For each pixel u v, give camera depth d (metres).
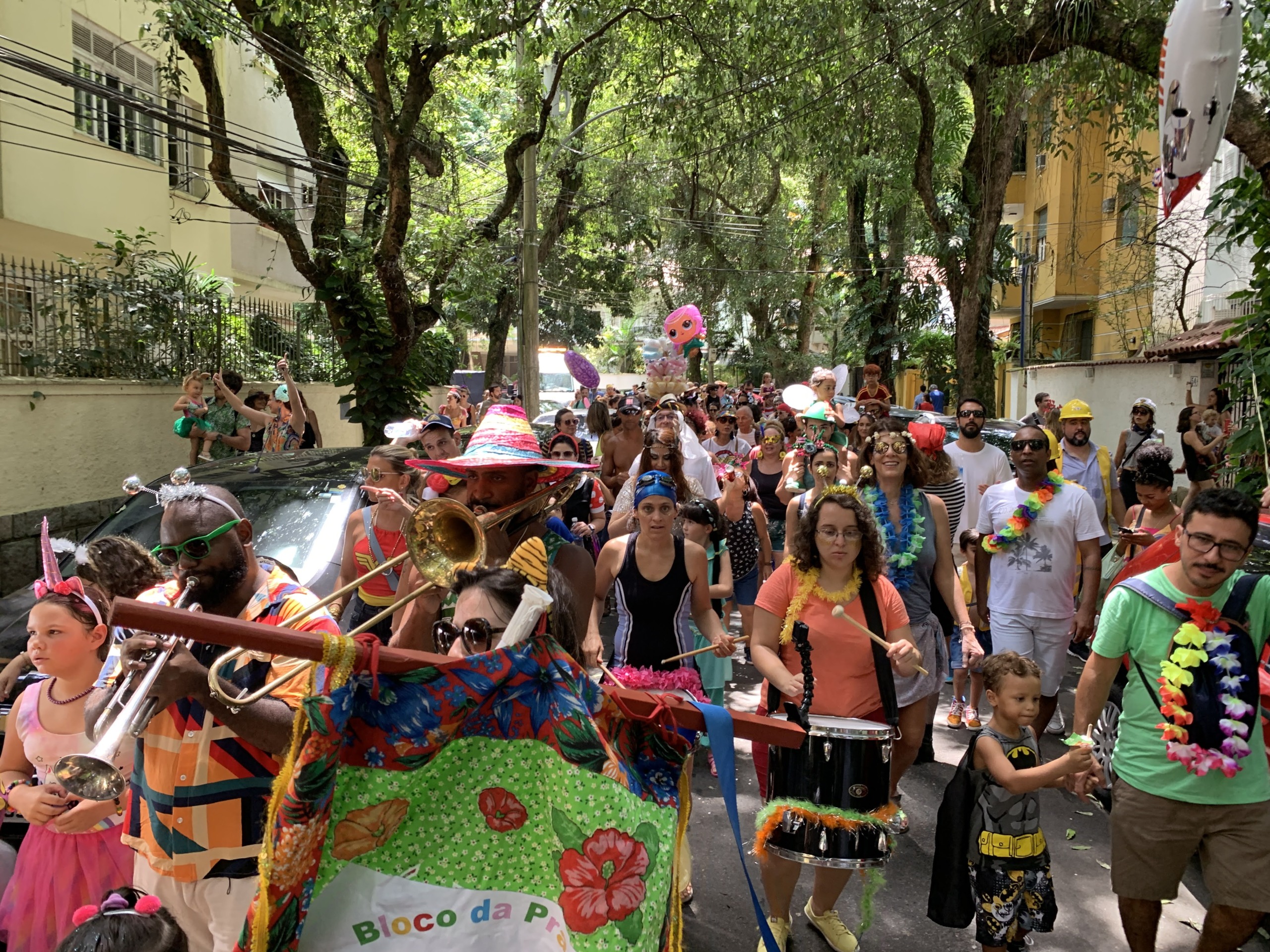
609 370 67.88
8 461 9.06
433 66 13.29
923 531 5.03
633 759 2.72
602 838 2.32
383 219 15.63
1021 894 3.69
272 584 2.78
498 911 2.29
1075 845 5.09
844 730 3.60
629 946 2.34
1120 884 3.69
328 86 15.23
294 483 6.00
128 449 11.04
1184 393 15.84
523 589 2.39
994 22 11.20
